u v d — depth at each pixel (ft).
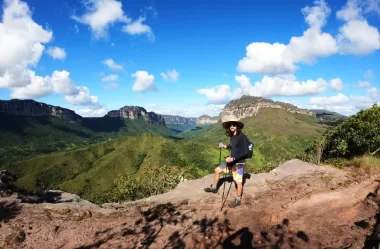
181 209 21.61
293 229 18.17
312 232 17.78
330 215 19.85
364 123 52.60
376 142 48.85
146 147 547.49
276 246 16.43
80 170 518.78
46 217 20.47
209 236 17.84
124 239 17.98
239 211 20.76
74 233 18.79
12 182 26.91
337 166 33.14
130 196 74.18
